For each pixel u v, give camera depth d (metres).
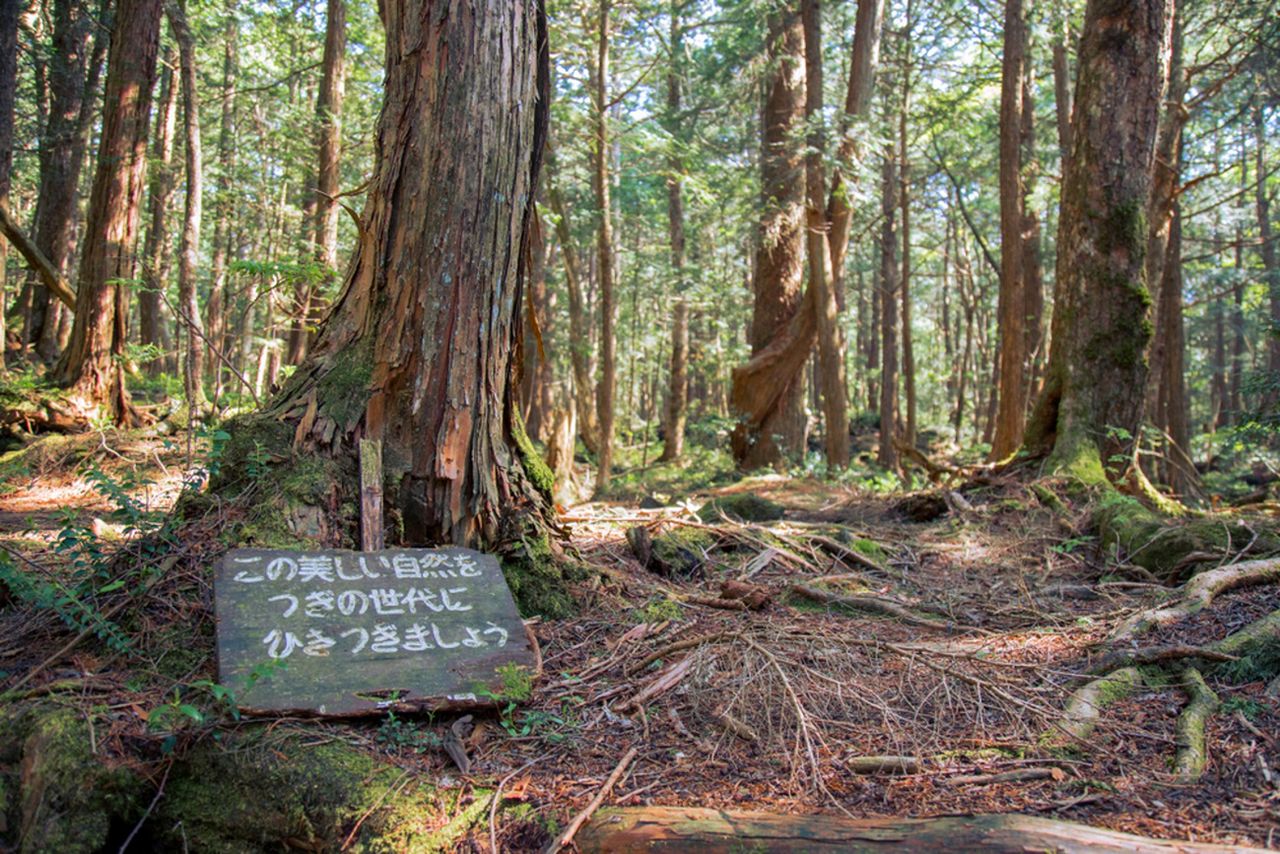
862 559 5.79
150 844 2.77
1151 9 7.33
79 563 3.77
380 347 4.24
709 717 3.40
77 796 2.66
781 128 16.42
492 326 4.37
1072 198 7.57
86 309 11.16
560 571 4.54
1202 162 19.36
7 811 2.76
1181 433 15.52
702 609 4.66
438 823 2.70
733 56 18.44
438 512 4.19
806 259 18.75
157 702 3.03
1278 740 2.99
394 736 3.04
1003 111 12.81
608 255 14.73
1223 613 4.11
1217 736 3.09
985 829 2.47
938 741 3.20
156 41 11.66
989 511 6.90
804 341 15.53
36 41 17.73
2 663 3.27
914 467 13.30
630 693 3.61
